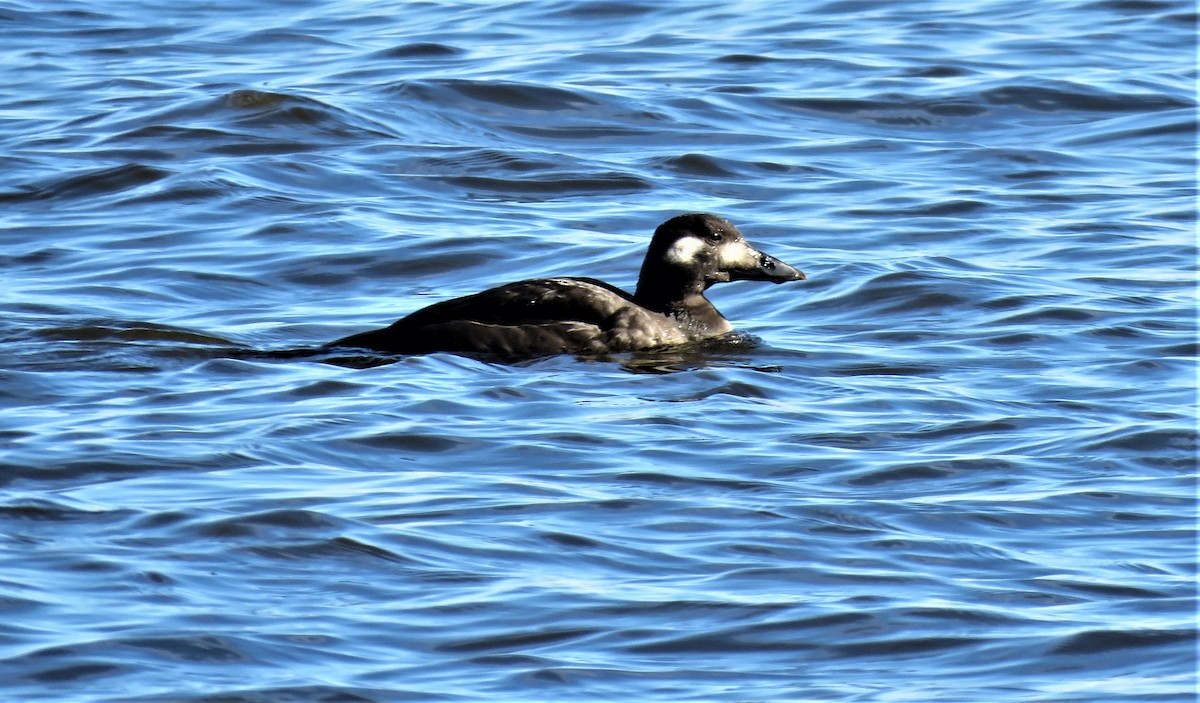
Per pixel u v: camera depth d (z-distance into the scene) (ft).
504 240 64.49
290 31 95.66
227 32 95.66
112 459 39.99
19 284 59.00
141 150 74.64
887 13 97.71
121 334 52.75
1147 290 57.21
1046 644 30.71
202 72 86.94
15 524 35.60
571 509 37.19
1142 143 76.59
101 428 42.73
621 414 44.78
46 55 90.68
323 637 30.83
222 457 40.34
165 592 32.48
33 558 33.88
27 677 29.04
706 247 54.70
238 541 34.94
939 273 59.06
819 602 32.42
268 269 61.41
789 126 79.15
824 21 96.17
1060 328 53.42
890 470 40.06
